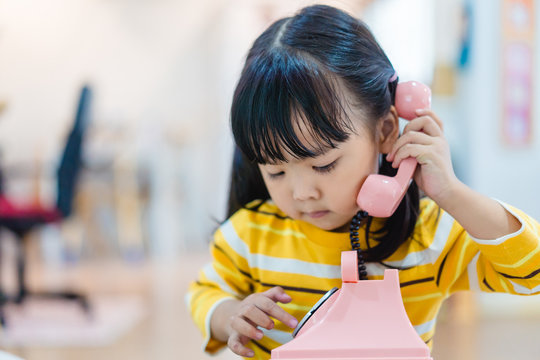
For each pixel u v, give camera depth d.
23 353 1.93
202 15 5.54
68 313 2.60
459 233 0.74
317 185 0.64
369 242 0.73
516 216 0.65
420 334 0.74
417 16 3.09
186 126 5.44
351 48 0.67
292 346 0.54
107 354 1.88
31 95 5.36
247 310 0.67
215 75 5.47
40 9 5.39
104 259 4.58
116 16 5.49
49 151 4.16
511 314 2.35
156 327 2.26
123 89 5.50
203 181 5.43
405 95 0.70
